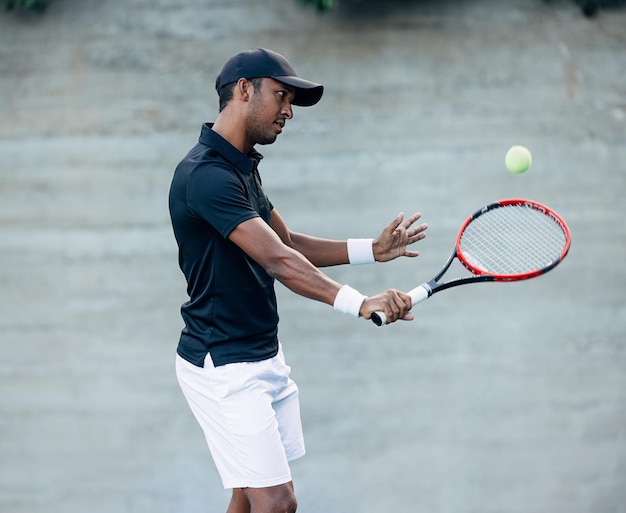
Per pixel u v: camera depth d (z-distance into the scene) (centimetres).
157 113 2142
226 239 829
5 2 2164
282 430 914
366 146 2112
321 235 2078
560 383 2045
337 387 2020
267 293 870
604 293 2094
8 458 2027
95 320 2078
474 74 2150
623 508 1984
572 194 2122
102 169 2128
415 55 2150
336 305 805
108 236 2106
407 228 973
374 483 1975
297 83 830
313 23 2155
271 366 875
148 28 2169
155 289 2089
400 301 813
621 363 2058
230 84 843
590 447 2016
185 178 827
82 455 2020
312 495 1959
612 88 2161
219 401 859
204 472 2002
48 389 2048
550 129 2138
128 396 2047
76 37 2167
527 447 2014
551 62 2161
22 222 2114
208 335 859
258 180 886
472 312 2064
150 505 1988
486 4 2181
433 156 2114
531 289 2077
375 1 2158
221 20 2164
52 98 2150
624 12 2194
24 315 2083
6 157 2131
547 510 1988
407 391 2022
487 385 2033
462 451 1995
